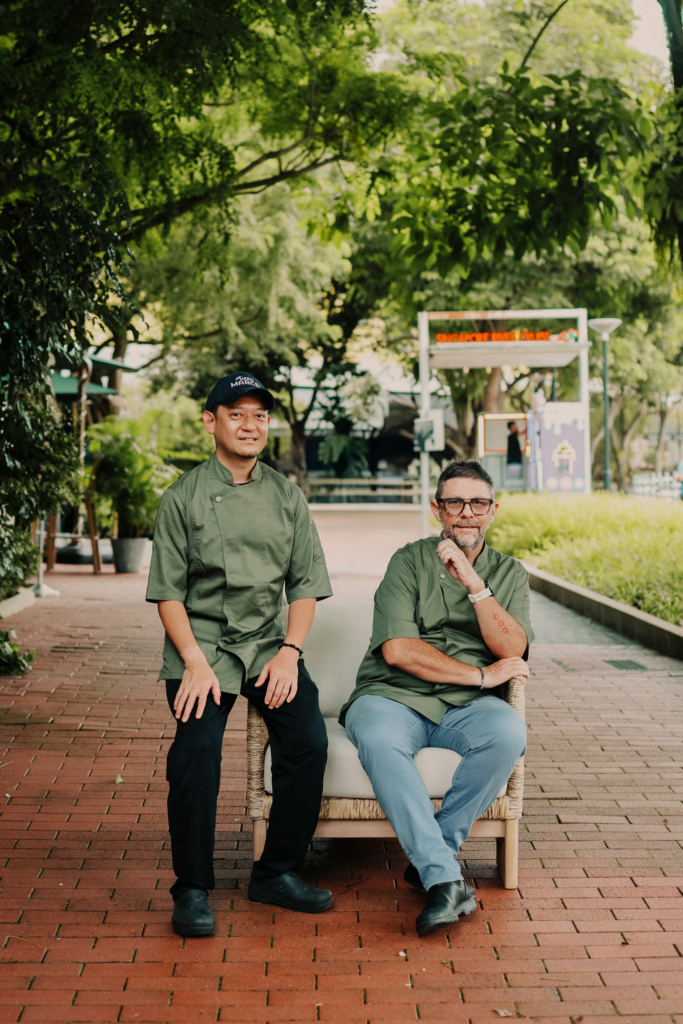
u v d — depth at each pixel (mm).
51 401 7820
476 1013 2809
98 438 13953
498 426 21078
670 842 4121
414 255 9641
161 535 3463
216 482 3504
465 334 17500
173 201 9758
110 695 6633
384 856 4020
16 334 5816
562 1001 2877
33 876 3734
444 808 3473
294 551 3625
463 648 3756
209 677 3352
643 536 12711
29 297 5793
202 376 31031
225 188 9859
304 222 11516
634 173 8117
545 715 6203
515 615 3771
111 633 9039
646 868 3852
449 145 8438
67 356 6352
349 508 33312
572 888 3664
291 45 9234
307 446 40500
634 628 8953
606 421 20578
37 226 5816
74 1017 2771
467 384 28750
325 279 24391
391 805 3363
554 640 9047
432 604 3771
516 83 8320
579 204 8203
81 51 7199
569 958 3133
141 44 7324
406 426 40562
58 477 7395
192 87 7684
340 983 2971
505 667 3635
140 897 3568
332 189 11477
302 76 9602
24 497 6738
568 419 19359
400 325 30594
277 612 3611
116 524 14500
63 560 15766
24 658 7340
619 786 4824
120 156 9297
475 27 12836
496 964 3092
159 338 24938
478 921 3391
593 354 27547
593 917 3424
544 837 4176
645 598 9617
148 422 14438
